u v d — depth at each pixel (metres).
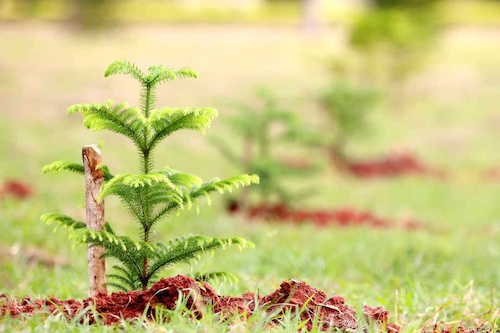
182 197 4.14
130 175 3.80
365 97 19.33
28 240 8.55
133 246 4.11
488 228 12.77
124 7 41.91
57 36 36.62
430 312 5.04
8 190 12.19
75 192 13.15
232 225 10.54
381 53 24.97
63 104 24.11
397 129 24.36
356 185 17.66
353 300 5.15
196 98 25.98
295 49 35.81
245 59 33.41
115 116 4.05
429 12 25.91
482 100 27.86
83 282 6.71
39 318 3.83
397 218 13.09
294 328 3.79
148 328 3.64
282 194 12.43
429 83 29.98
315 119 22.66
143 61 31.66
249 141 12.48
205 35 38.59
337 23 41.84
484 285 7.12
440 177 19.64
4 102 23.86
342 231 10.88
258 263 7.81
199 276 4.41
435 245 9.26
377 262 8.12
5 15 40.38
